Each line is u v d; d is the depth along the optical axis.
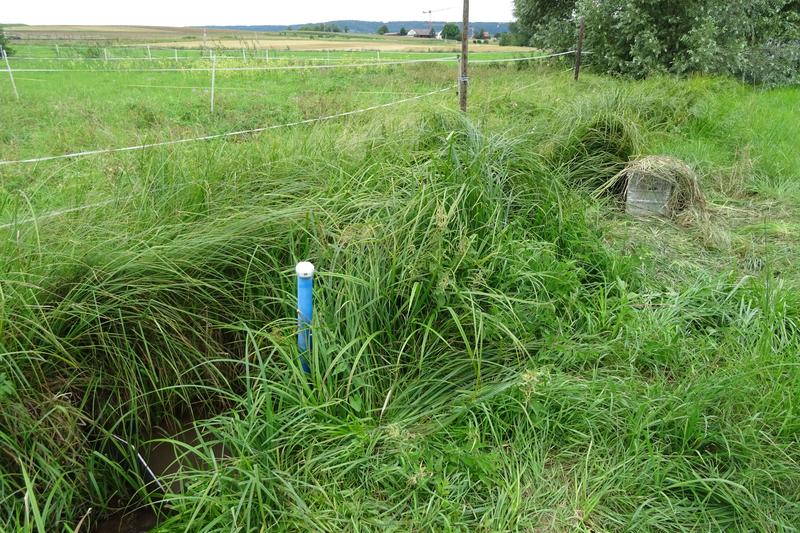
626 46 12.88
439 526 1.93
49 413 2.11
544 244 3.30
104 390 2.48
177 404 2.70
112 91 11.16
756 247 4.10
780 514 2.01
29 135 6.72
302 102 8.81
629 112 6.47
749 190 5.36
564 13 15.64
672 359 2.72
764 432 2.25
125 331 2.54
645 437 2.24
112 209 2.94
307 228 2.97
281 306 2.86
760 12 13.59
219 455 2.47
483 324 2.65
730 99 8.81
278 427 2.21
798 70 13.62
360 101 8.38
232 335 2.85
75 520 2.17
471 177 3.28
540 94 7.37
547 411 2.32
